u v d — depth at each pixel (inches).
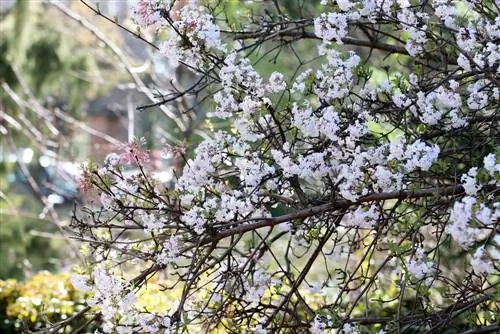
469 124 171.6
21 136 490.6
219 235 164.7
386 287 259.1
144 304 235.5
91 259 218.8
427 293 157.6
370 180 157.0
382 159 160.9
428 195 161.9
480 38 161.6
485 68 154.9
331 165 168.1
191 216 159.9
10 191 506.0
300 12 223.1
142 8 168.7
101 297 159.3
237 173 177.0
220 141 171.5
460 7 209.8
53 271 475.8
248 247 188.4
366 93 177.0
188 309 183.9
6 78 484.4
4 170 491.2
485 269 133.6
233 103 167.9
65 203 536.7
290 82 191.5
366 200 159.6
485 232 163.9
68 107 514.6
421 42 172.1
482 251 133.6
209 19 175.6
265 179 166.7
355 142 168.6
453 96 159.3
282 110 171.5
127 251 168.7
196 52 170.6
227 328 173.8
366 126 166.7
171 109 404.8
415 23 170.6
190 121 332.5
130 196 169.8
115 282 156.8
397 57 208.2
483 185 145.4
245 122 167.0
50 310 273.0
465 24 175.9
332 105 170.2
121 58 367.6
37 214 487.2
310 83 169.5
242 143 170.9
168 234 167.8
